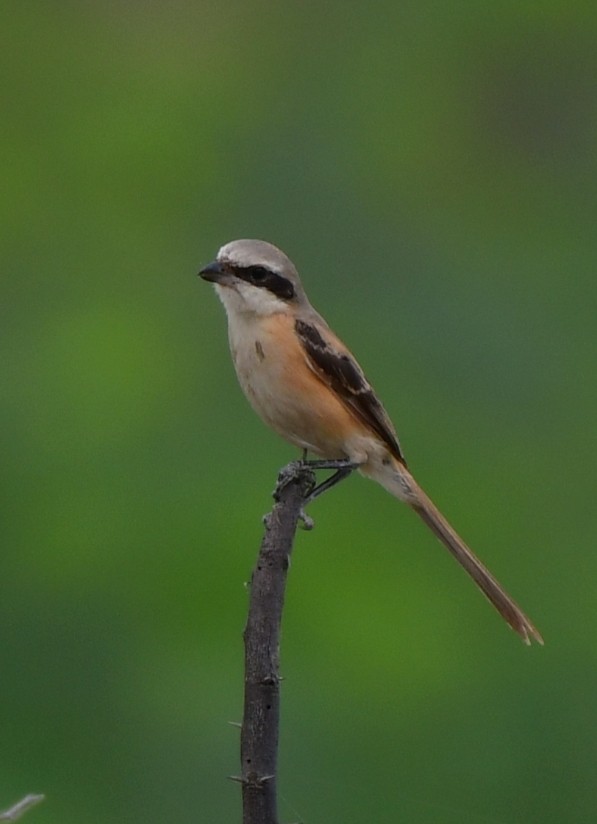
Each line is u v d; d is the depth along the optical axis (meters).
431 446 14.18
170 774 11.66
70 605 12.34
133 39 17.83
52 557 12.61
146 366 14.15
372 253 16.33
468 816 11.69
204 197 16.48
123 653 12.12
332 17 18.31
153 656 12.06
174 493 13.18
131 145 16.56
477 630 12.70
